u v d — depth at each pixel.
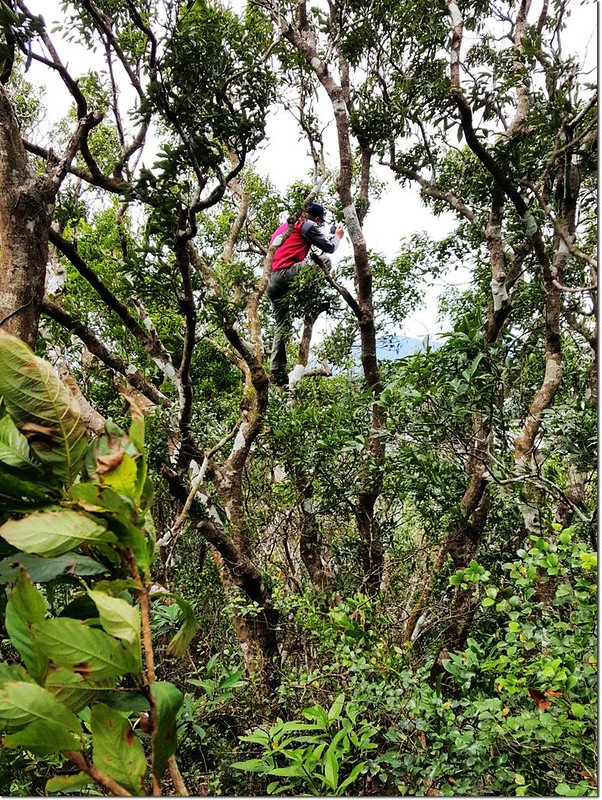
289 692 3.27
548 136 3.60
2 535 0.81
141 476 0.93
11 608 0.82
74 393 1.17
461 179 6.01
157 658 3.32
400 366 3.51
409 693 2.63
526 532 4.57
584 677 2.02
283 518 5.30
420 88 5.29
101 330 5.75
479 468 4.16
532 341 5.38
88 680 0.81
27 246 2.04
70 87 2.80
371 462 4.46
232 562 4.68
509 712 2.26
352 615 3.41
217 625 5.01
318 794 1.89
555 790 1.93
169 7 3.22
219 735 3.57
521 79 3.94
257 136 3.44
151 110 3.35
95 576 0.97
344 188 5.41
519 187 4.59
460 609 4.04
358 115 5.86
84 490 0.87
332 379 7.05
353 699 2.62
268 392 5.72
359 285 5.51
